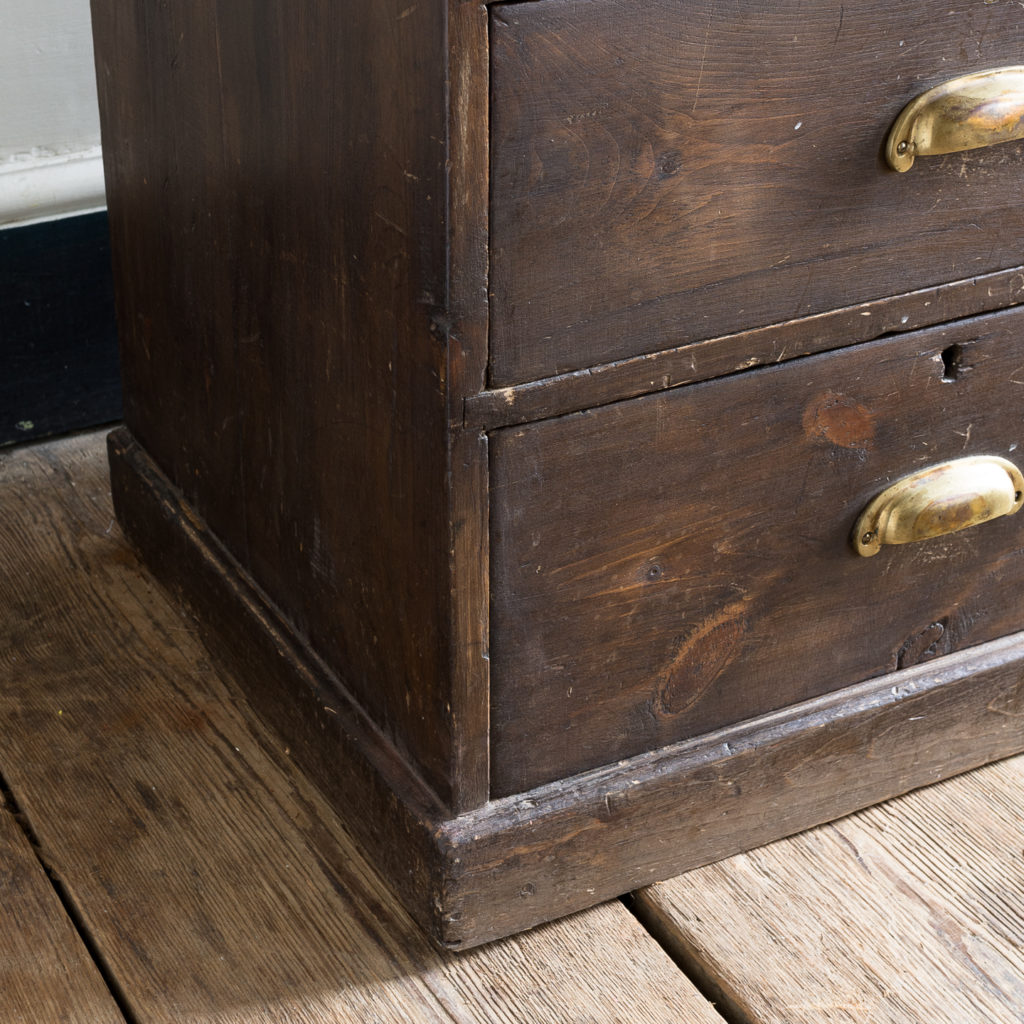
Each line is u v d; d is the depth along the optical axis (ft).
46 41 4.60
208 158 3.32
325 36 2.68
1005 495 3.33
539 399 2.73
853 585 3.36
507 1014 3.04
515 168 2.50
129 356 4.26
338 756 3.42
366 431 2.97
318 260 2.95
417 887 3.16
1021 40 2.87
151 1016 3.01
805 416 3.06
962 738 3.65
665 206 2.67
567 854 3.18
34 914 3.24
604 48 2.47
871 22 2.69
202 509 4.03
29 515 4.68
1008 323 3.22
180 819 3.51
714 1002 3.14
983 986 3.11
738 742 3.33
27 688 3.94
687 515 3.03
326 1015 3.03
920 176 2.91
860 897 3.33
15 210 4.66
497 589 2.88
